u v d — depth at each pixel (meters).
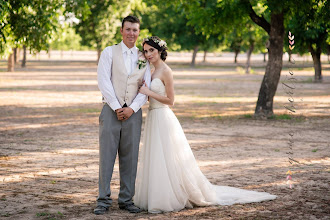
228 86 28.55
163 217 4.50
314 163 7.47
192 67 59.22
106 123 4.64
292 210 4.69
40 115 14.34
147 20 54.47
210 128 12.00
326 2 11.66
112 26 35.72
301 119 13.90
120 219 4.43
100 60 4.69
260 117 14.14
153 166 4.78
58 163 7.43
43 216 4.48
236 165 7.35
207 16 14.32
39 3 11.43
